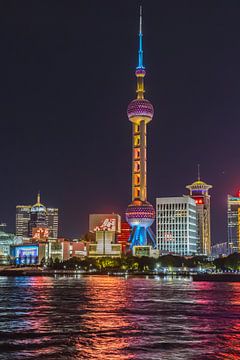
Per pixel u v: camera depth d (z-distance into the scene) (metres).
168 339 83.44
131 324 101.25
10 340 82.62
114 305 142.00
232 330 93.38
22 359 68.62
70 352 73.06
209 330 93.25
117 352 73.12
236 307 136.12
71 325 99.75
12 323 102.88
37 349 75.19
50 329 94.38
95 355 71.12
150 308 133.12
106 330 93.00
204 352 73.06
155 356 70.50
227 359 68.88
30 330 93.12
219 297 172.25
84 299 163.75
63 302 152.38
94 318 111.00
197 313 121.31
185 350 74.44
